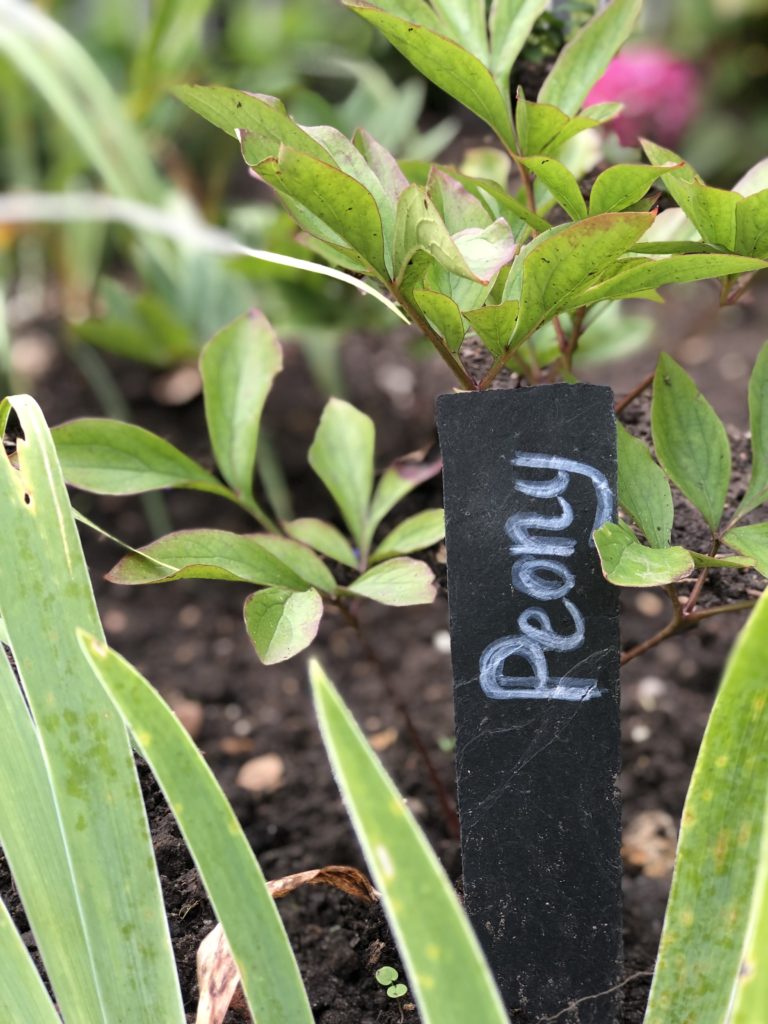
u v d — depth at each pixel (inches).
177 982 7.5
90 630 7.8
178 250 22.0
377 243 7.8
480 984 5.8
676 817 15.3
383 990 10.0
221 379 10.7
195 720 17.3
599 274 7.5
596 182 8.1
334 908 12.7
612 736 8.2
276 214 22.0
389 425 22.2
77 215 17.5
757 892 5.2
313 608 8.5
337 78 31.1
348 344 24.4
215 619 19.6
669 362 9.2
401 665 18.3
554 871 8.3
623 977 10.6
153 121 25.6
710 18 31.3
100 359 23.5
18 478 8.0
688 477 8.9
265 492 20.8
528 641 8.2
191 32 23.9
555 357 12.1
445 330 8.2
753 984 5.3
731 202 8.0
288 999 7.0
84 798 7.5
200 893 9.6
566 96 10.1
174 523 20.5
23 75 24.3
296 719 17.4
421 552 12.2
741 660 6.1
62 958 7.6
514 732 8.3
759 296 26.5
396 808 5.8
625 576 7.0
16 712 8.0
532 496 8.2
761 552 8.2
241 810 15.4
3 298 23.4
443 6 10.0
